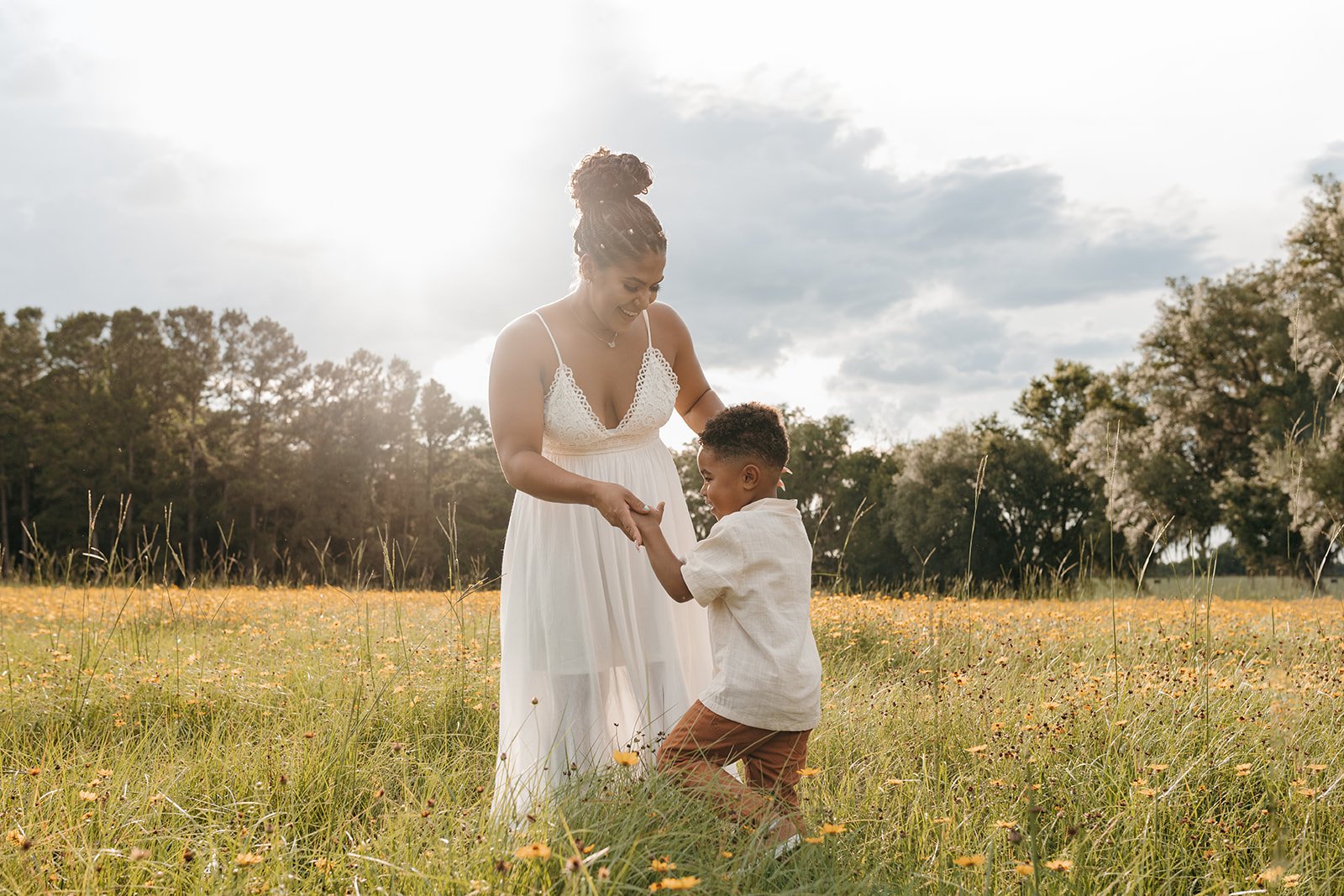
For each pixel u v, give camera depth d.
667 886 1.63
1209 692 3.58
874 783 2.86
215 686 4.30
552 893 1.76
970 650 5.16
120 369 52.81
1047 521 41.28
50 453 48.94
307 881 2.03
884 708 3.79
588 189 2.62
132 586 6.43
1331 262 34.06
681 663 2.86
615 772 2.38
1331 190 34.50
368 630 5.31
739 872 1.93
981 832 2.46
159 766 3.04
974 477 42.47
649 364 2.86
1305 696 3.69
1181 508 33.62
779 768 2.48
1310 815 2.45
